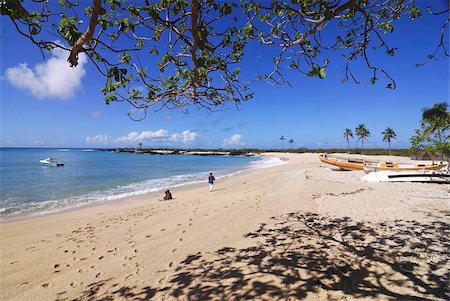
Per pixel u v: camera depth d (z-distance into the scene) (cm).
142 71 326
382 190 1296
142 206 1375
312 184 1562
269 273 510
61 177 2956
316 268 517
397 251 560
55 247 761
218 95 400
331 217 849
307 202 1080
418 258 523
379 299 409
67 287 528
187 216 988
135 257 640
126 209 1320
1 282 560
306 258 561
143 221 981
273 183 1945
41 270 609
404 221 759
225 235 738
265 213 938
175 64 332
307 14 308
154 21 281
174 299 454
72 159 7169
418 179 1523
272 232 735
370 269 498
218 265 561
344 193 1248
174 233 790
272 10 327
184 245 689
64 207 1466
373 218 808
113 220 1067
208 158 8969
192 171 3831
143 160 7181
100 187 2238
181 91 368
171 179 2816
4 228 1033
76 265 623
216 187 2075
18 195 1855
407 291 422
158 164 5444
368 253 563
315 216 871
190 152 14812
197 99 391
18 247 784
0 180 2655
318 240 656
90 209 1393
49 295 504
